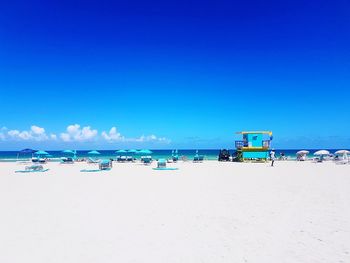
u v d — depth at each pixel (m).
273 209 8.59
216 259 4.95
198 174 19.77
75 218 7.66
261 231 6.47
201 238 6.04
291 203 9.45
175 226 6.89
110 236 6.19
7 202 9.87
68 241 5.89
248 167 26.44
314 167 26.19
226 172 21.23
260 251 5.29
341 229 6.56
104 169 24.62
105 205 9.31
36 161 34.56
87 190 12.59
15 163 35.75
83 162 37.03
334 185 13.73
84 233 6.40
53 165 30.88
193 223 7.14
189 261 4.88
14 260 4.96
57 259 5.00
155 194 11.42
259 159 35.75
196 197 10.68
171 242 5.80
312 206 8.97
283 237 6.05
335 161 34.88
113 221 7.36
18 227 6.84
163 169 24.34
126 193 11.70
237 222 7.21
